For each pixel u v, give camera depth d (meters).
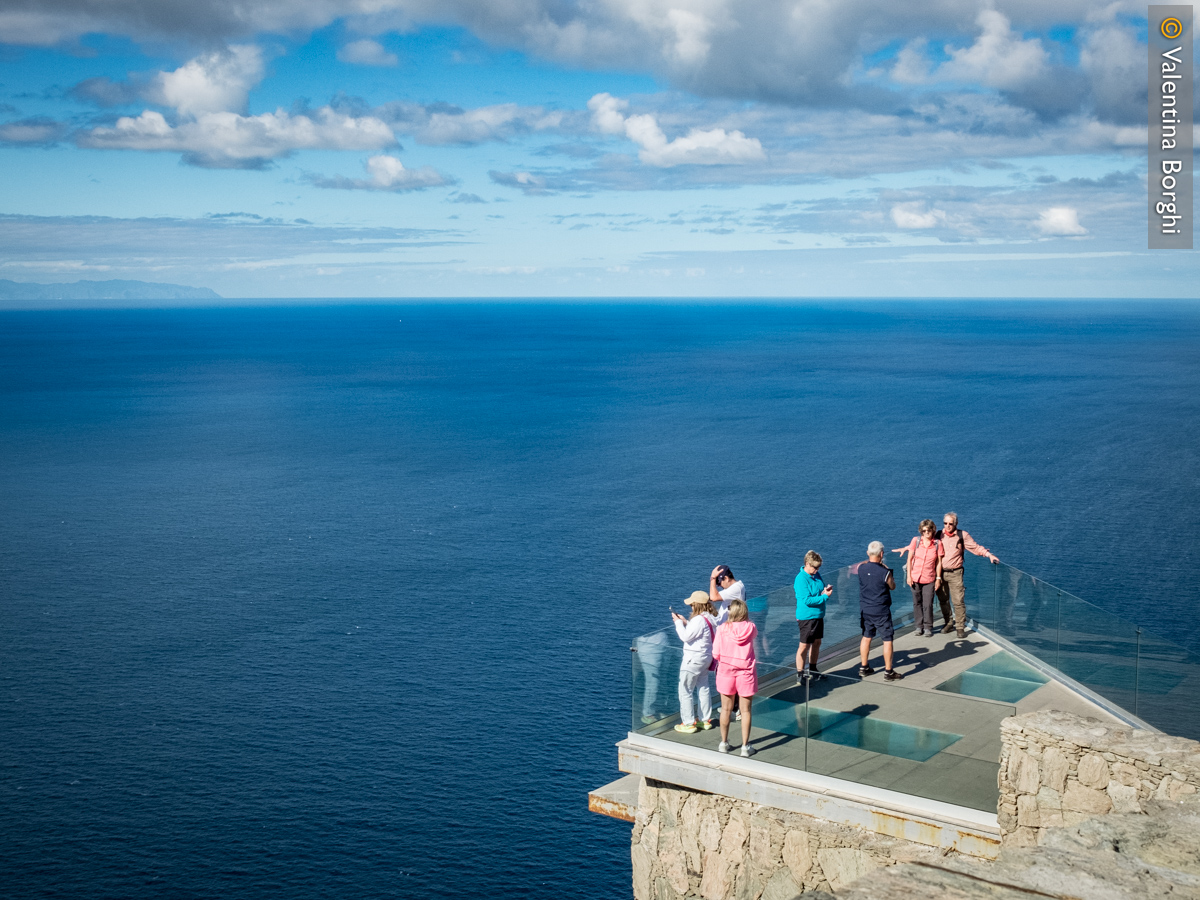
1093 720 11.02
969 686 14.87
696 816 14.02
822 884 12.56
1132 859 6.77
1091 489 96.75
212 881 35.84
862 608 15.66
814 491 99.81
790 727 13.07
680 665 13.97
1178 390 185.25
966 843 11.49
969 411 159.62
